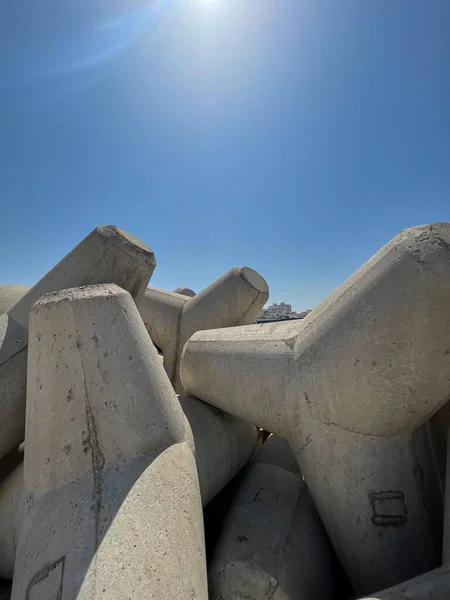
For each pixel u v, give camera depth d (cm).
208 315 504
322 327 221
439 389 189
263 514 235
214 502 291
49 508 162
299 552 211
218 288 511
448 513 177
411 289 180
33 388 191
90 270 286
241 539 212
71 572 134
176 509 163
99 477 166
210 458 277
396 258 188
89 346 185
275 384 247
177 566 145
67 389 180
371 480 204
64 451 172
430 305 175
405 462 206
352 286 211
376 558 196
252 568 190
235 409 288
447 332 176
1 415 234
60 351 184
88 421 176
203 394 320
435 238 182
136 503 155
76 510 155
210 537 248
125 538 142
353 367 200
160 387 202
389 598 147
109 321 194
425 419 207
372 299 193
